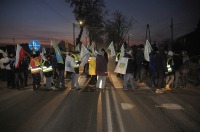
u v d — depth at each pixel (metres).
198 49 36.69
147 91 11.89
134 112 8.14
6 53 16.03
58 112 8.23
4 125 7.01
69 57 12.31
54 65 13.72
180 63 12.36
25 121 7.32
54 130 6.50
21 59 13.11
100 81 12.17
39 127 6.76
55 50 12.56
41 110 8.53
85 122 7.12
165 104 9.20
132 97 10.53
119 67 12.02
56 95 11.19
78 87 12.62
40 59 12.94
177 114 7.89
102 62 12.04
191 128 6.59
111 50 15.43
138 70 14.53
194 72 16.88
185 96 10.62
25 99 10.45
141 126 6.75
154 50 12.67
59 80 12.69
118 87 13.20
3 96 11.21
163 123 7.00
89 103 9.46
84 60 12.84
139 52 14.33
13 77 13.41
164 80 12.83
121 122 7.10
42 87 13.54
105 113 8.04
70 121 7.23
